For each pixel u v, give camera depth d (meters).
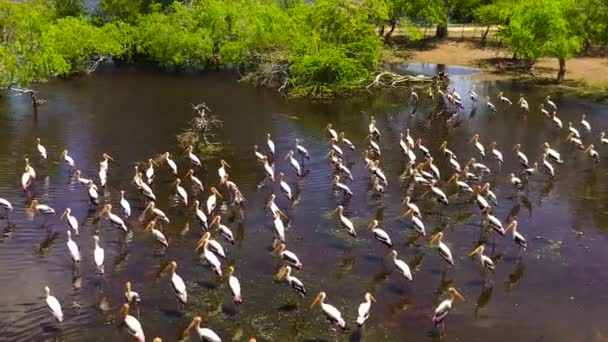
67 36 74.38
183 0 90.38
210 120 57.25
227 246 36.06
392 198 42.97
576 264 34.94
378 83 72.56
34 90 68.62
